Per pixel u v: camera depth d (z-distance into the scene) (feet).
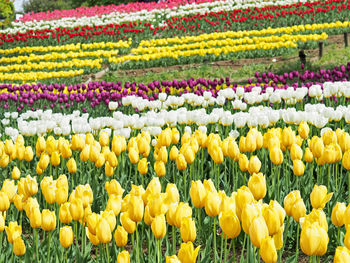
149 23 95.25
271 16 82.48
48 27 107.14
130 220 9.71
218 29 86.53
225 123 19.92
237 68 60.70
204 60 64.34
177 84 36.88
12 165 22.30
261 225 7.89
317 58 59.82
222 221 8.49
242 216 8.38
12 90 42.68
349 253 7.27
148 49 65.36
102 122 21.13
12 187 12.33
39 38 87.76
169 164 19.60
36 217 10.54
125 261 8.59
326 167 18.39
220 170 19.85
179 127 24.14
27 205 10.85
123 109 33.58
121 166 19.16
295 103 25.71
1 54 81.76
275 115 18.95
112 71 65.62
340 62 55.83
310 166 16.51
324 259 13.44
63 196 11.19
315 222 7.80
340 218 9.30
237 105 23.77
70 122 32.71
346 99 28.22
